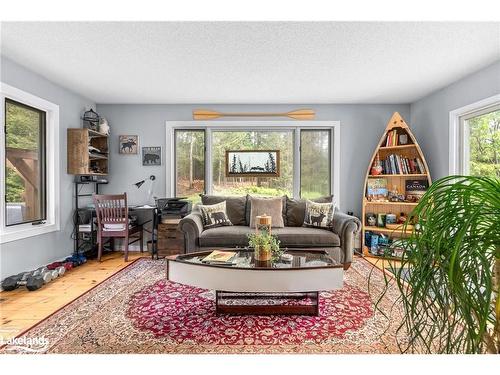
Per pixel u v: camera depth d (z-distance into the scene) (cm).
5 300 259
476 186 75
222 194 468
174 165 468
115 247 458
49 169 367
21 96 312
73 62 302
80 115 420
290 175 466
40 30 238
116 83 366
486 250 71
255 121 458
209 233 347
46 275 301
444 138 380
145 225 459
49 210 368
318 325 212
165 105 460
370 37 247
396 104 456
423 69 317
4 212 302
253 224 381
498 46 263
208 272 220
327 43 258
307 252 279
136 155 462
